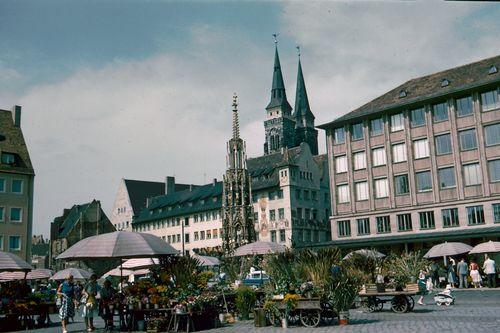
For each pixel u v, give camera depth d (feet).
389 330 48.49
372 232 181.37
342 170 193.36
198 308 58.59
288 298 55.26
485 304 73.56
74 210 360.07
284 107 453.58
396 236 172.45
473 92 161.89
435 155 168.76
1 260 75.77
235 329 56.75
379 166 182.60
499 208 153.69
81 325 74.08
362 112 186.80
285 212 254.47
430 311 66.39
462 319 55.16
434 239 160.04
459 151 163.63
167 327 58.85
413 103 173.37
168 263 64.44
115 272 101.19
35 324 75.87
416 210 171.12
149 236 64.59
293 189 256.73
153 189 395.55
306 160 271.28
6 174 216.54
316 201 271.28
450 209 163.84
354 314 67.10
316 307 54.24
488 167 157.48
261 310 58.23
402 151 177.37
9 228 213.05
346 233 188.85
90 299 63.57
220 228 290.35
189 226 314.14
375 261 89.71
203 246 300.81
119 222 384.47
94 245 60.23
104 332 61.21
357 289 56.90
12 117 236.63
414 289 66.13
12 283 82.58
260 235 263.90
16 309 69.51
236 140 167.63
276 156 285.84
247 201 164.66
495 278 116.47
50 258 357.82
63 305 62.18
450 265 117.80
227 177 165.58
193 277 63.05
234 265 115.03
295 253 62.85
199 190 323.57
